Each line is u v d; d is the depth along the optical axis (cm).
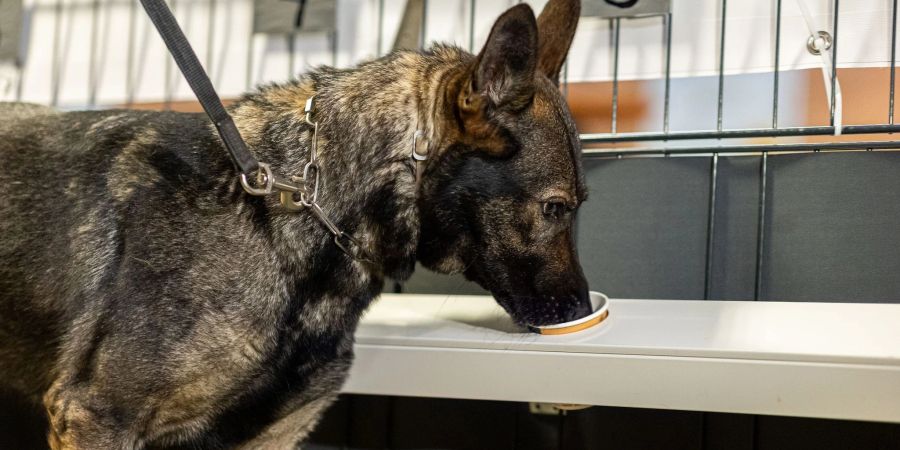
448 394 203
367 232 181
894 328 195
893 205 254
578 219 288
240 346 170
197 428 178
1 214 177
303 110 183
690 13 297
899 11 272
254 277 171
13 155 182
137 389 163
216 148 176
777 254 266
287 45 348
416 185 182
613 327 204
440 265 190
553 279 188
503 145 177
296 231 175
